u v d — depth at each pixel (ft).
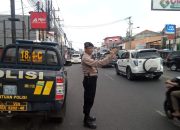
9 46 10.14
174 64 36.63
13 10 24.38
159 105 13.89
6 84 8.98
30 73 8.98
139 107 13.44
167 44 69.41
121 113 12.22
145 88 19.93
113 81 24.67
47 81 9.00
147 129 9.80
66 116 11.59
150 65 23.99
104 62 9.82
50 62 10.16
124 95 16.96
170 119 11.14
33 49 10.18
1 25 49.90
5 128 9.72
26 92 8.98
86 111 10.12
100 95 16.99
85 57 9.98
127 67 26.02
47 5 52.49
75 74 32.73
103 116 11.68
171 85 10.57
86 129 9.78
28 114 9.08
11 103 9.04
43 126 10.04
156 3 49.16
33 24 45.65
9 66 9.96
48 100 9.05
